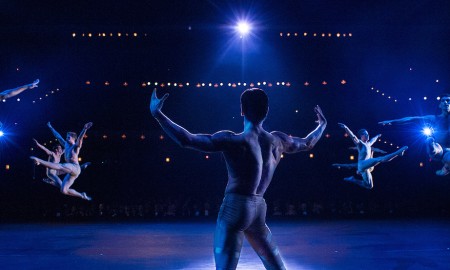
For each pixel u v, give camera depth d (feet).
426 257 33.09
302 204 72.08
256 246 15.55
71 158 39.32
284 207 72.69
